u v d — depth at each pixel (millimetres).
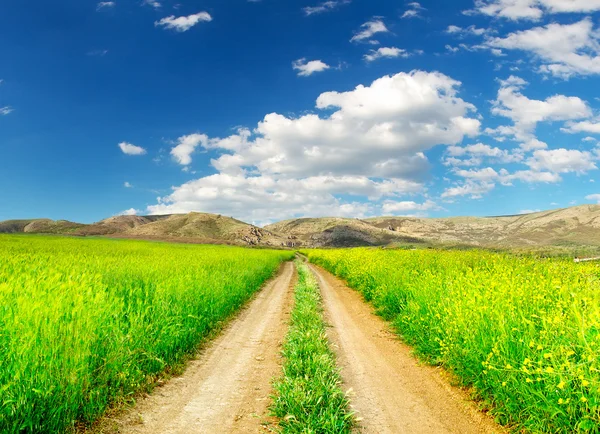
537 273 10469
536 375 5172
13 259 13102
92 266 13398
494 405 6098
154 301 9031
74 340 5566
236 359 8445
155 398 6242
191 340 8984
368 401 6297
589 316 5234
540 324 6148
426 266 15555
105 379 5836
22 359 4793
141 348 7039
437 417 5801
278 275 31625
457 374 7207
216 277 14352
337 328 11672
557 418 4750
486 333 6617
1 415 4363
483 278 9586
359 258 24469
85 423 5215
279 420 5453
